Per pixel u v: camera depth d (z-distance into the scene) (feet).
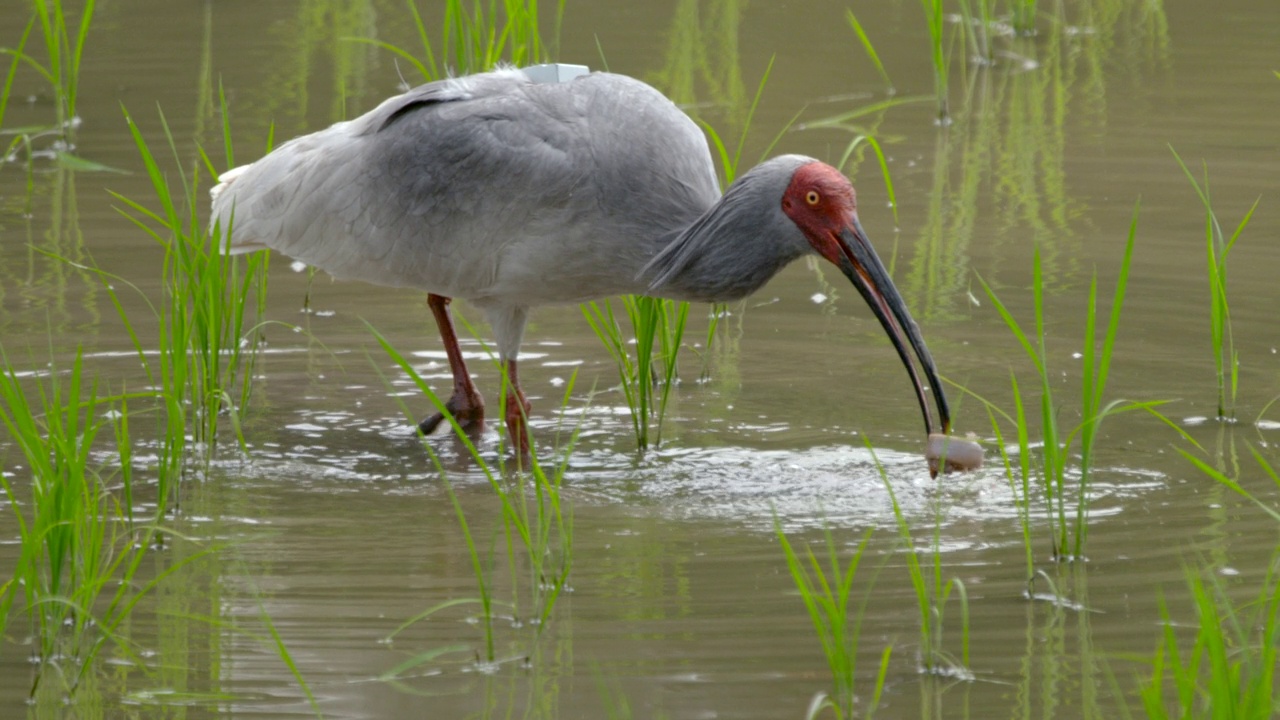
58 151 62.80
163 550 33.94
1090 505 35.35
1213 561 31.91
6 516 35.53
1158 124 65.87
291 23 84.28
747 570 32.37
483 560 33.32
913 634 29.19
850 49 79.00
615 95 40.22
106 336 46.98
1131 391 42.22
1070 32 82.43
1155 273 50.44
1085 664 27.84
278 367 46.78
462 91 41.91
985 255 52.42
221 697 27.07
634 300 43.93
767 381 44.86
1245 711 23.52
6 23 82.99
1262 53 76.59
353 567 32.94
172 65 75.61
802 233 37.55
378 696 27.07
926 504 36.11
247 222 44.34
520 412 40.65
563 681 27.50
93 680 27.81
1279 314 47.06
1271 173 58.85
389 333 49.42
